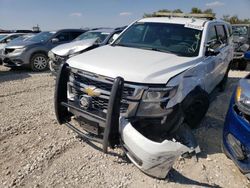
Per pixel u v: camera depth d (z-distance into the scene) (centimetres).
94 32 894
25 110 505
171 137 357
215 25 528
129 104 306
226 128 332
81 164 330
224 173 329
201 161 351
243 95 305
